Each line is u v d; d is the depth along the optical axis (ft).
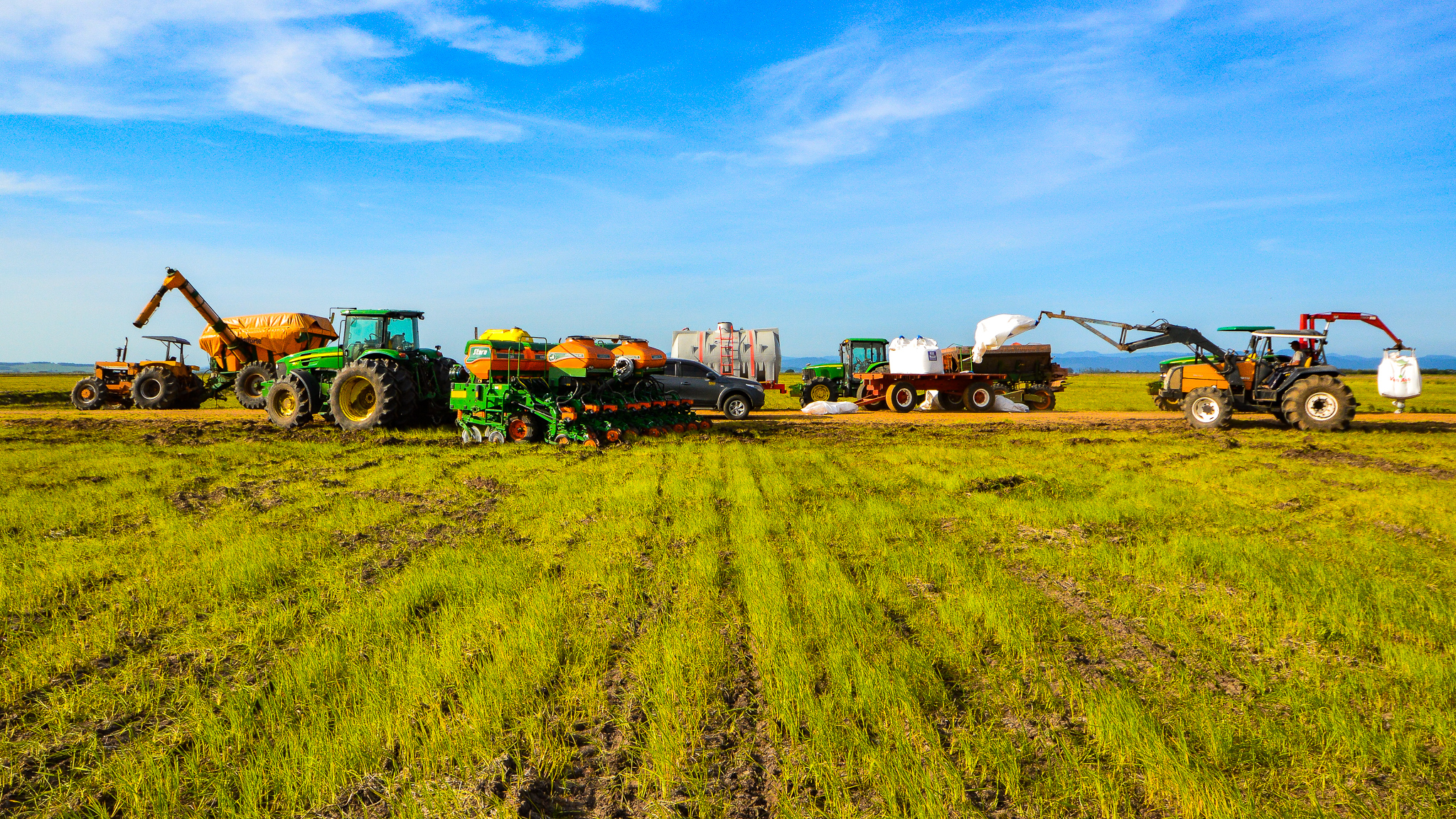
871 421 57.93
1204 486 27.78
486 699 10.16
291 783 8.23
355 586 15.20
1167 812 7.96
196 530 19.66
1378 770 8.72
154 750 9.16
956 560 16.94
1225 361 51.55
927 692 10.41
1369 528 20.81
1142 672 11.39
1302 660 11.64
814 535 19.47
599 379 43.42
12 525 20.03
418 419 50.14
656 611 13.94
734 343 80.74
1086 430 50.62
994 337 70.64
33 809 8.03
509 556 17.21
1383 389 56.54
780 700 10.11
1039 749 9.29
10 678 10.97
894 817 7.73
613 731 9.74
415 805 8.00
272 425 49.80
